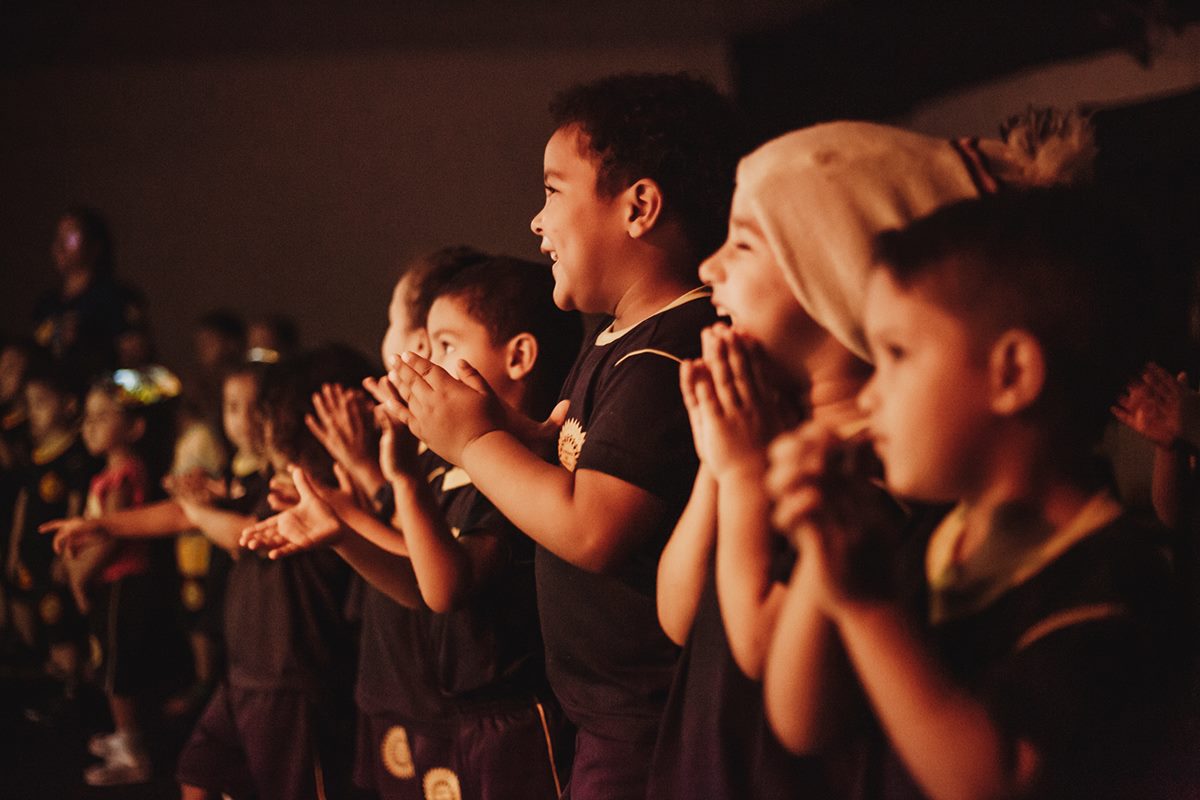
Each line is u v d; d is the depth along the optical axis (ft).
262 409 10.45
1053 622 3.50
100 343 21.75
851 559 3.34
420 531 6.24
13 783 14.88
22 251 32.96
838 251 4.14
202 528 10.65
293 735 9.97
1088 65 19.75
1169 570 3.76
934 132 24.43
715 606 4.47
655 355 5.54
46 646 18.16
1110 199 3.90
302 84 33.37
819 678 3.70
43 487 17.85
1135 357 3.76
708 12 29.27
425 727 8.34
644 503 5.34
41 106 32.94
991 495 3.66
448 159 33.58
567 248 5.87
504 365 7.30
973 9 22.13
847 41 27.07
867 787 3.93
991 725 3.33
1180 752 3.83
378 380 6.00
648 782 4.78
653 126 5.77
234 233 33.40
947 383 3.55
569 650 5.70
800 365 4.44
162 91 33.17
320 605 10.12
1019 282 3.54
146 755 15.33
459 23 30.37
